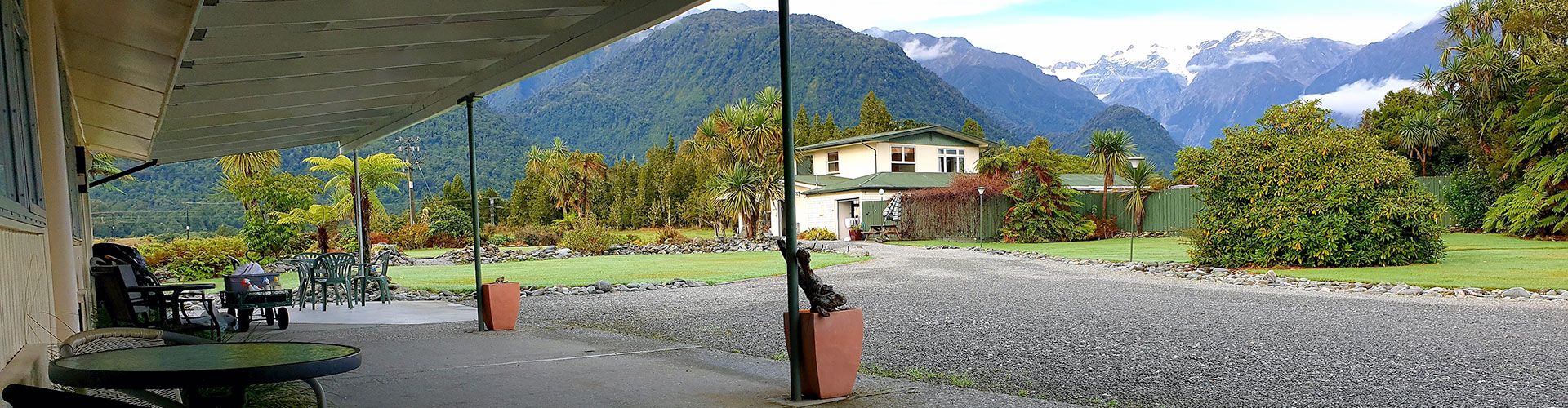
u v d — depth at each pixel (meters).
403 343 7.46
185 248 19.97
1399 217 14.90
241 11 5.42
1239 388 5.17
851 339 4.91
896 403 4.70
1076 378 5.59
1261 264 15.57
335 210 27.28
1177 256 19.89
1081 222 31.48
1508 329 7.60
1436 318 8.45
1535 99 25.09
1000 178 31.25
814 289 4.86
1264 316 8.81
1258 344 6.89
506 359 6.39
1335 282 12.69
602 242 26.75
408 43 6.60
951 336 7.66
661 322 9.34
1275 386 5.23
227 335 7.79
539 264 21.98
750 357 6.41
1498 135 26.92
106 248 9.76
